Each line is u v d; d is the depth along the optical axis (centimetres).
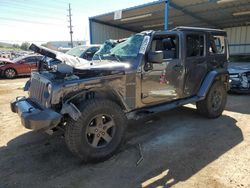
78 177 302
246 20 1755
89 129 328
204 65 491
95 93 350
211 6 1361
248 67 818
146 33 399
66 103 314
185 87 461
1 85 1082
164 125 484
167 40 426
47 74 357
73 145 317
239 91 774
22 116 314
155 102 422
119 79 358
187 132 445
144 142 402
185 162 332
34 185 287
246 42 1942
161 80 413
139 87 385
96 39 1905
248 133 434
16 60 1438
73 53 1009
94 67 345
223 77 525
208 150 367
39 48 369
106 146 344
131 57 393
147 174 305
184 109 595
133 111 394
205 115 520
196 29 473
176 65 432
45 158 353
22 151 376
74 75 334
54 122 297
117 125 353
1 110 621
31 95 381
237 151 362
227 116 542
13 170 321
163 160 339
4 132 458
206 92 486
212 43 512
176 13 1525
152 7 1387
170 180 290
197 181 287
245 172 304
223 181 285
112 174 307
